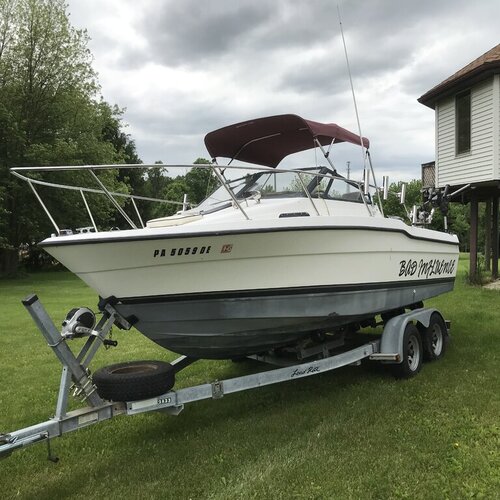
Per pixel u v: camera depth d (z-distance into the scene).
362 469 3.36
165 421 4.41
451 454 3.52
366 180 5.58
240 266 4.07
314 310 4.57
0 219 20.53
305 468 3.38
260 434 4.03
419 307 6.53
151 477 3.43
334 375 5.52
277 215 4.52
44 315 3.40
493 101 11.74
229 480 3.31
